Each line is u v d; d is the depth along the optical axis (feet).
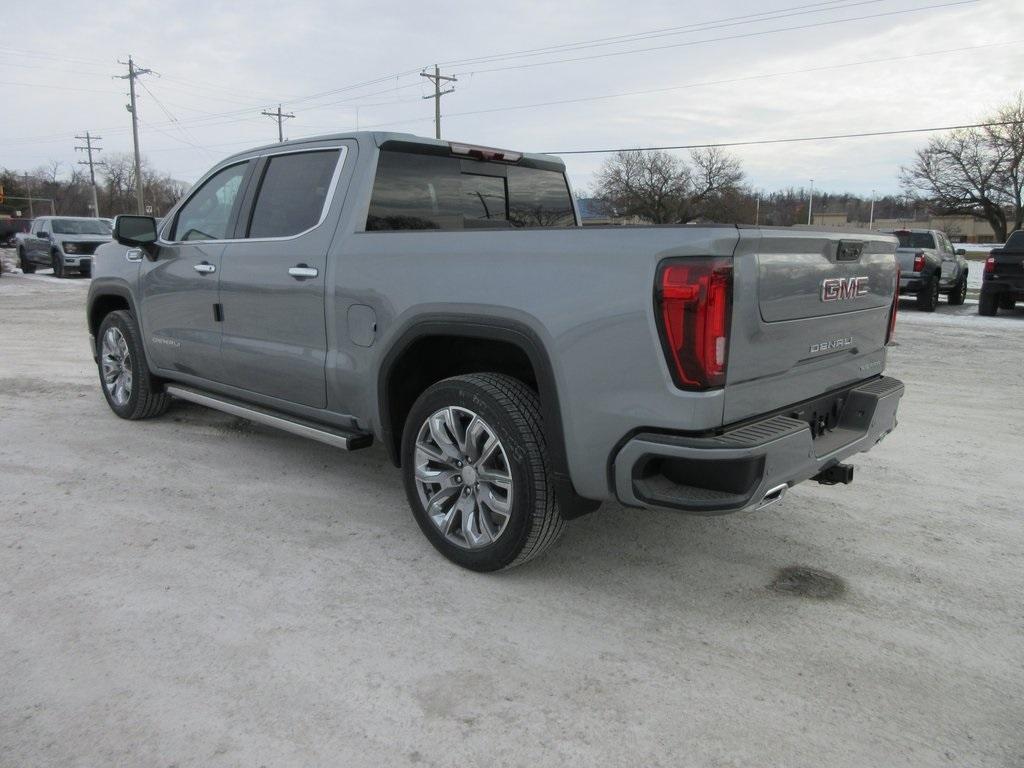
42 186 365.81
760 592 10.38
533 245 9.41
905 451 17.02
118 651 8.66
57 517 12.43
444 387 10.43
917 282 48.37
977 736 7.53
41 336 33.71
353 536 11.94
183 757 7.04
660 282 8.21
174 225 16.08
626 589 10.39
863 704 8.00
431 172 13.08
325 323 12.15
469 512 10.61
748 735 7.49
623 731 7.52
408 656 8.70
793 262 9.07
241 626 9.24
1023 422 19.71
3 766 6.86
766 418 9.11
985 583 10.71
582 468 9.19
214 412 19.40
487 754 7.17
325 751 7.16
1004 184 162.91
